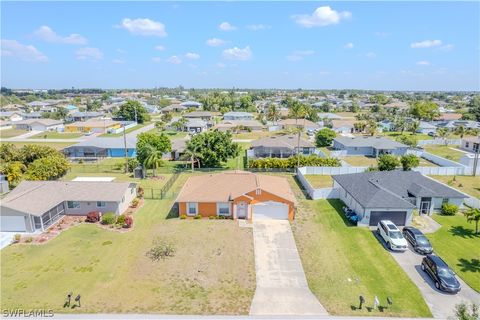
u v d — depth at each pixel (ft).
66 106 614.75
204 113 452.35
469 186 169.27
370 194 125.90
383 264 96.89
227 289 84.58
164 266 94.68
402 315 75.51
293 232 117.39
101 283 86.22
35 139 315.78
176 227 121.19
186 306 77.41
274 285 86.74
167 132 353.72
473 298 81.41
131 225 122.31
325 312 76.23
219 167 208.33
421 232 109.60
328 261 98.84
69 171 200.44
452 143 292.61
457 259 98.73
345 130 360.89
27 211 114.01
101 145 245.24
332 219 128.16
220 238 112.57
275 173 196.03
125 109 437.17
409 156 185.26
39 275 89.81
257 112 559.38
